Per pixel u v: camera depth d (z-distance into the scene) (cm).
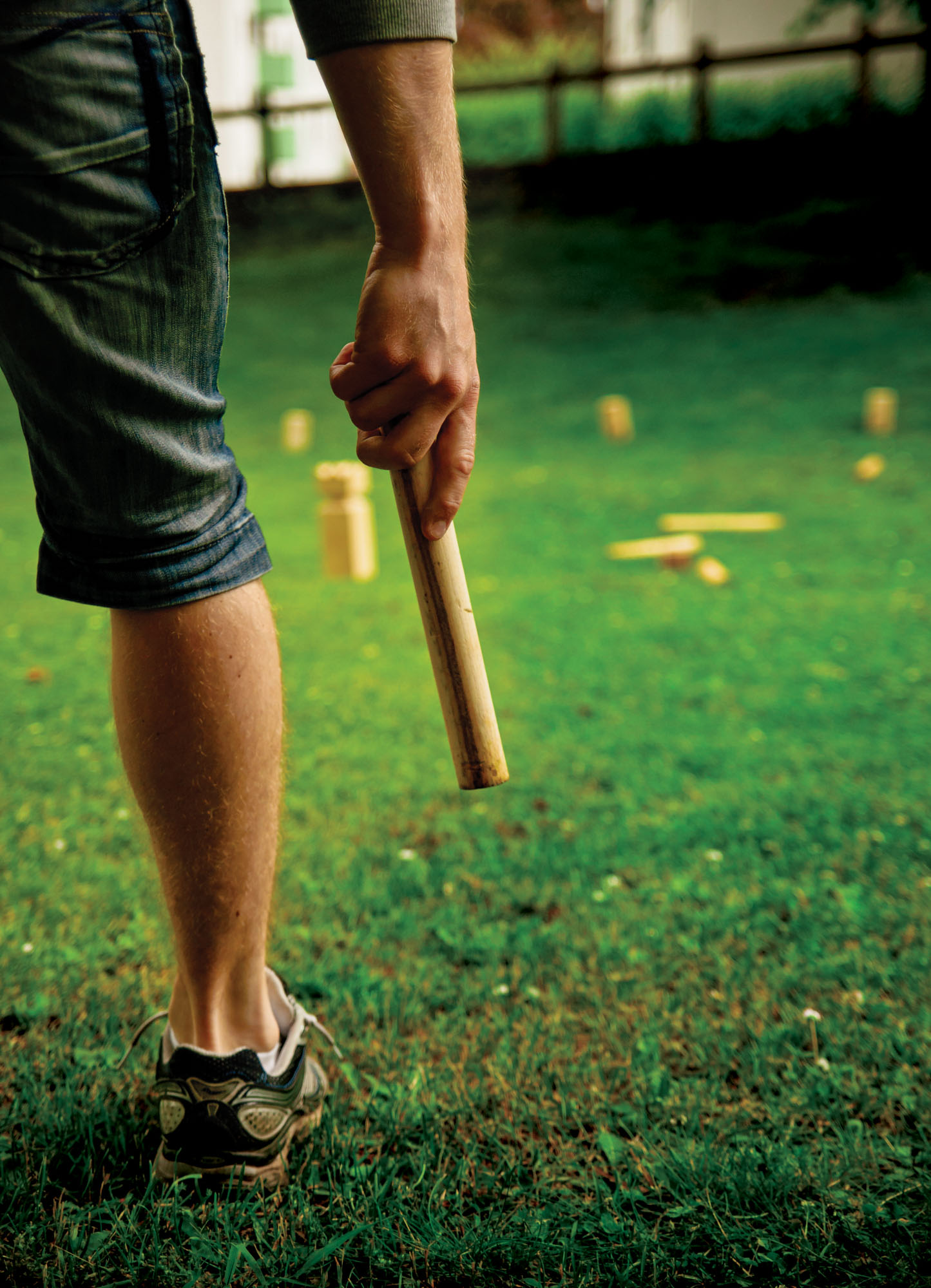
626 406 1099
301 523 783
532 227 1617
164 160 118
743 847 263
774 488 831
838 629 488
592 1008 189
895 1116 157
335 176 2141
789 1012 185
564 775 322
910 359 1191
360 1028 180
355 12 116
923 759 329
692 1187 138
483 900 237
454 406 123
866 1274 124
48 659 458
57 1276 120
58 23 110
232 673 131
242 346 1441
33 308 114
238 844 135
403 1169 145
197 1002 139
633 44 2102
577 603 550
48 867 249
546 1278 124
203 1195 138
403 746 349
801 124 1603
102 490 122
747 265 1457
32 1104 154
